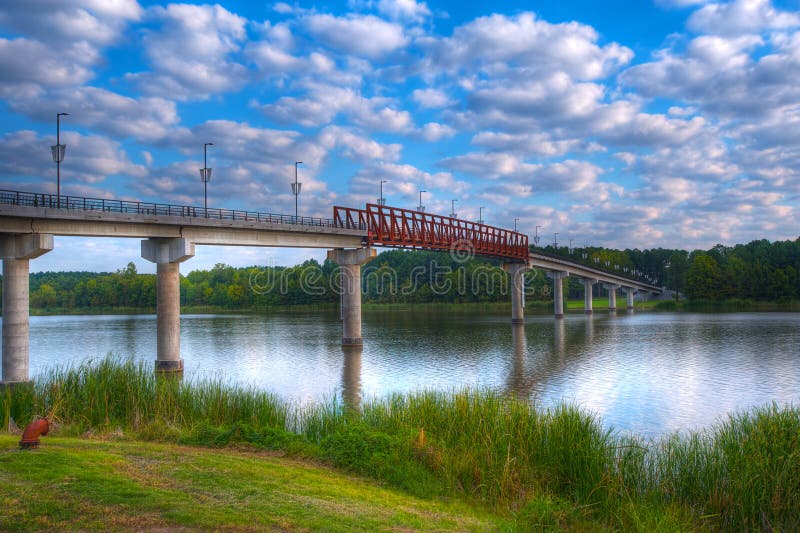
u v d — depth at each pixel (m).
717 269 182.00
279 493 11.43
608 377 36.97
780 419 15.07
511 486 13.52
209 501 10.45
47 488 10.26
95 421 18.73
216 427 17.81
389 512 11.28
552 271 120.44
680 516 12.77
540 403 28.52
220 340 68.56
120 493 10.31
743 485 12.95
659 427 23.56
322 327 92.56
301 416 21.72
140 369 22.33
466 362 45.47
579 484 13.92
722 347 53.84
